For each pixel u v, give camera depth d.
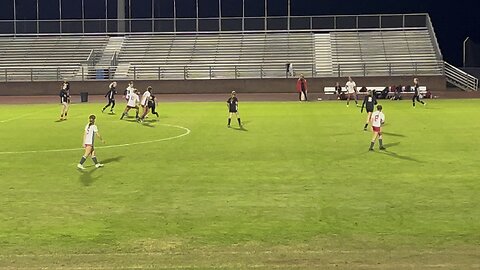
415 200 15.88
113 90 39.12
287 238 12.82
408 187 17.34
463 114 35.28
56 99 52.44
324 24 63.69
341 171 19.69
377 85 55.81
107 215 14.82
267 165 20.83
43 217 14.70
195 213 14.92
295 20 63.97
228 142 25.92
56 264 11.35
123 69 60.44
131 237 13.04
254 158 22.16
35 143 26.20
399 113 36.19
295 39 63.22
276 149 24.02
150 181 18.58
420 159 21.53
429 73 57.84
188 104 45.03
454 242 12.42
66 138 27.67
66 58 62.69
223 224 13.95
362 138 26.52
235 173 19.59
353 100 47.44
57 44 63.97
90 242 12.73
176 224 13.99
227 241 12.68
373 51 61.12
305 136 27.34
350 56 60.88
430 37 61.44
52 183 18.42
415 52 60.53
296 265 11.10
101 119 35.12
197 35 64.50
